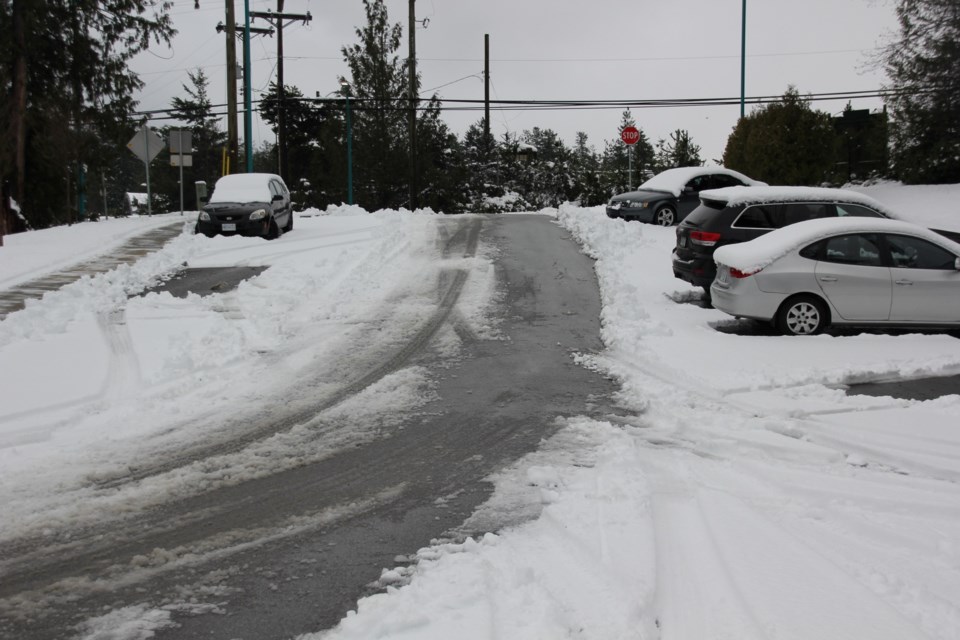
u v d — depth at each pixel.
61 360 10.10
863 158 28.05
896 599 4.50
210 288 14.37
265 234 19.61
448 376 9.59
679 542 5.24
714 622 4.24
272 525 5.68
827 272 10.95
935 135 23.39
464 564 4.95
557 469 6.66
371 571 4.98
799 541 5.23
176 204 62.94
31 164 29.19
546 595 4.53
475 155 48.22
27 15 26.97
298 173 52.44
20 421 7.98
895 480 6.39
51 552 5.30
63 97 29.16
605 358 10.32
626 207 22.11
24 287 14.44
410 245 18.83
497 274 15.63
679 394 8.57
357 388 9.13
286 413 8.27
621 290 13.71
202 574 4.97
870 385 9.09
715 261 11.92
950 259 11.02
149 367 9.89
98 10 29.14
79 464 6.90
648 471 6.59
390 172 40.66
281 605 4.58
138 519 5.80
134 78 30.58
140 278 15.27
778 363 9.68
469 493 6.21
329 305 13.22
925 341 10.65
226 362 10.10
